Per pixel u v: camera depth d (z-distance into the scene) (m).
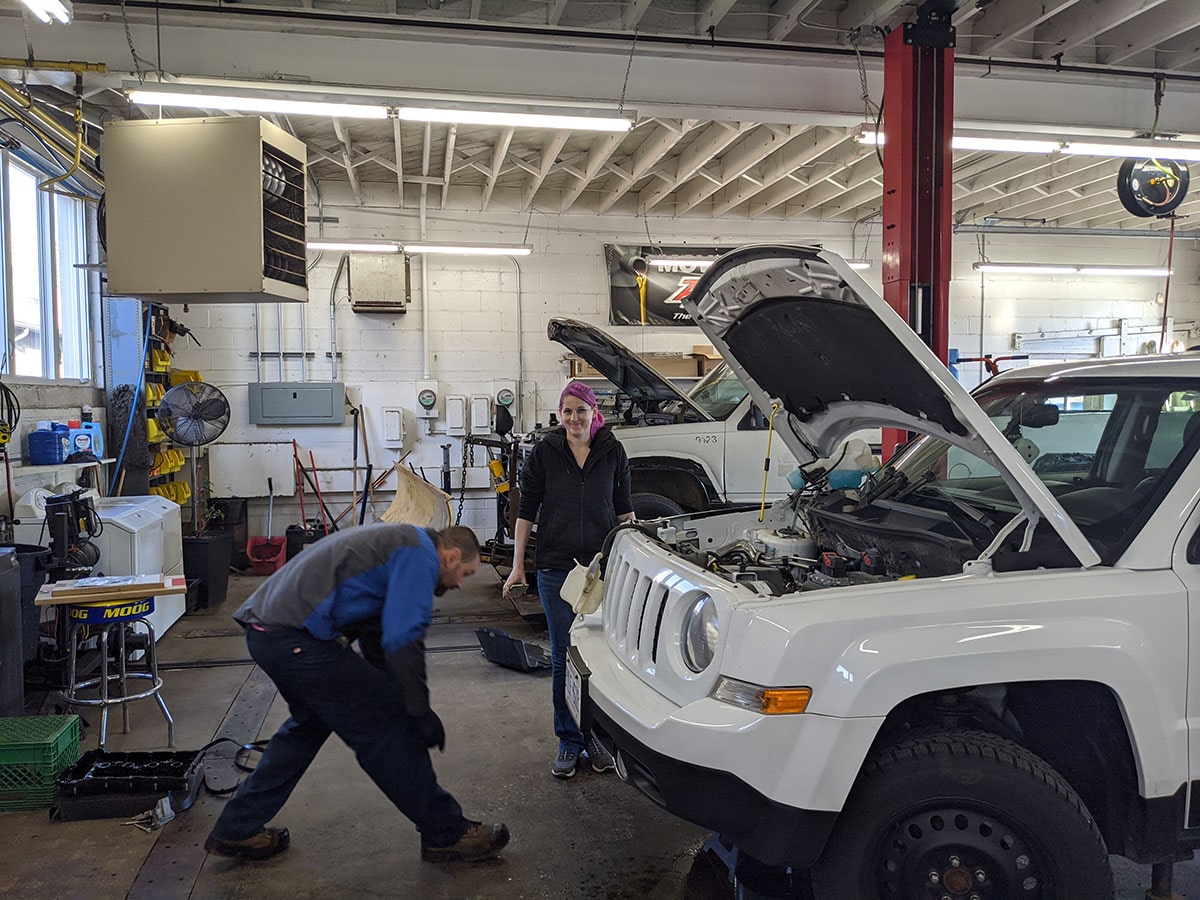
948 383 2.28
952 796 2.12
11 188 6.06
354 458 9.54
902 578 2.43
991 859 2.13
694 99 6.14
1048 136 5.99
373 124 7.35
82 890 2.74
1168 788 2.16
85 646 4.56
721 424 6.74
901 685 2.06
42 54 5.28
